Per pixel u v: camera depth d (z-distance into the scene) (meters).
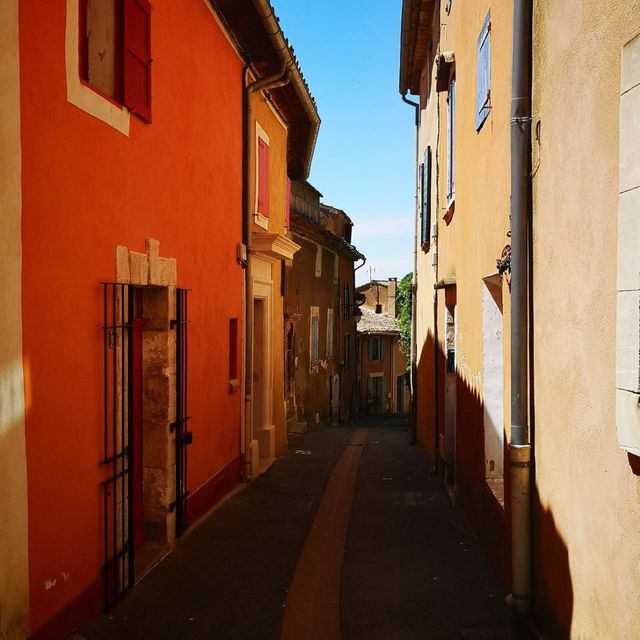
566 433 3.96
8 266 3.79
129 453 5.23
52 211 4.28
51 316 4.26
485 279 6.44
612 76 3.22
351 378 30.47
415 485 10.39
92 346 4.82
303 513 8.34
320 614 5.19
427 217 13.73
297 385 19.25
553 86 4.19
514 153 4.79
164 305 6.43
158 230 6.21
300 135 14.37
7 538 3.74
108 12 5.30
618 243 3.02
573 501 3.83
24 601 3.91
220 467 8.66
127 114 5.46
